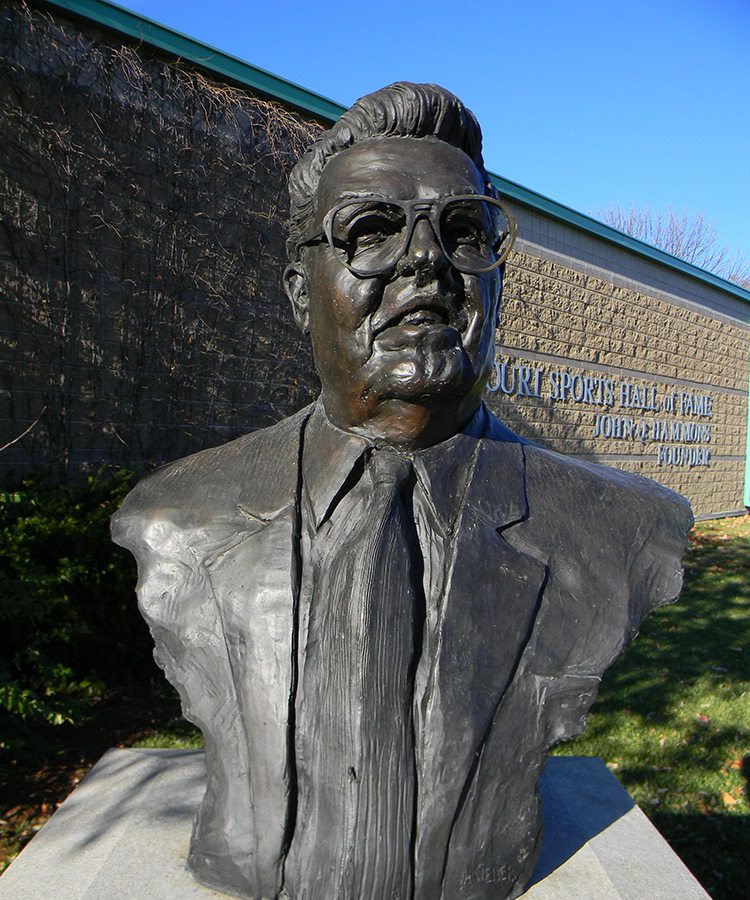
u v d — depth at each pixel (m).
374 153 1.54
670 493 1.77
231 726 1.51
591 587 1.53
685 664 4.70
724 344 11.34
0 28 4.11
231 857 1.49
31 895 1.60
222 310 5.08
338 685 1.41
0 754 3.33
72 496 3.96
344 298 1.52
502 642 1.44
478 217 1.53
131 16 4.54
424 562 1.50
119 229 4.62
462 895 1.40
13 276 4.27
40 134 4.29
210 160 4.96
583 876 1.69
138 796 2.03
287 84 5.28
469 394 1.57
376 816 1.36
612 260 8.88
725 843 2.89
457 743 1.38
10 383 4.29
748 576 6.89
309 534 1.56
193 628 1.56
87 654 3.87
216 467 1.74
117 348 4.67
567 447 8.16
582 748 3.59
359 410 1.56
